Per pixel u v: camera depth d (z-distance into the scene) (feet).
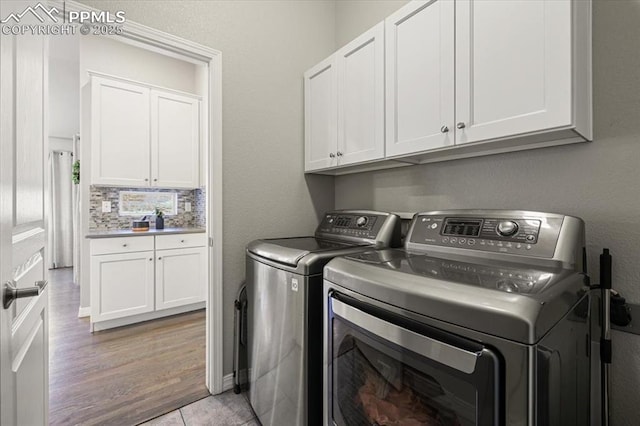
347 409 3.44
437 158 5.58
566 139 4.01
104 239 9.32
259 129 6.71
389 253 4.33
